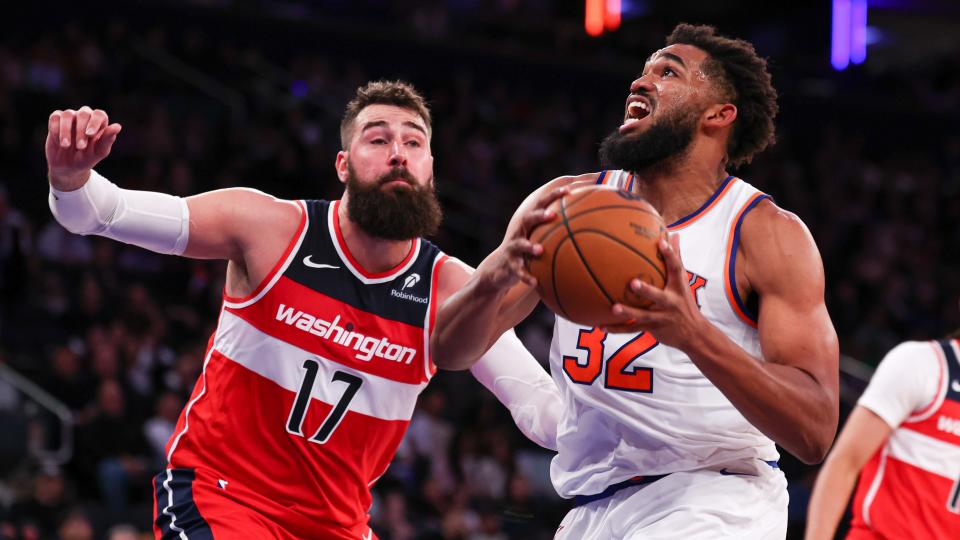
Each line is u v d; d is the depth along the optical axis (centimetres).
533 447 1077
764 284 274
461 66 1734
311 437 318
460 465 944
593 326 247
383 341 324
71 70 1379
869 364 1303
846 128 1908
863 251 1603
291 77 1567
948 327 1492
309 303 319
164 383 946
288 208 328
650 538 284
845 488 378
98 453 836
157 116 1338
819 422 248
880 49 2161
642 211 245
